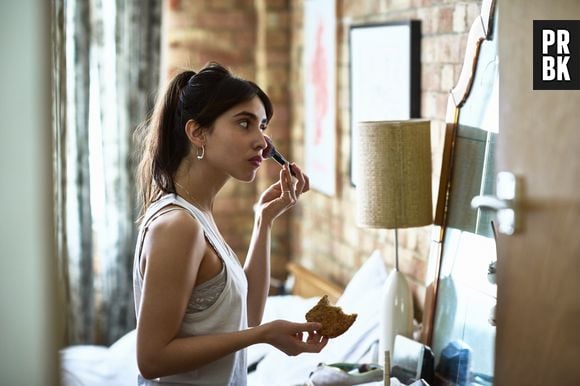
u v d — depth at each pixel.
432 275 2.76
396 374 2.63
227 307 2.07
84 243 4.54
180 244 1.95
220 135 2.08
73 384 3.28
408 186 2.66
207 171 2.12
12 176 1.55
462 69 2.63
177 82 2.16
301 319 3.47
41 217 1.58
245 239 5.07
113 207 4.64
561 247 1.94
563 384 1.93
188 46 4.96
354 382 2.54
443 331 2.68
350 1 3.89
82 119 4.48
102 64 4.55
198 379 2.07
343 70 3.99
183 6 4.92
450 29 2.97
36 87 1.55
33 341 1.60
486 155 2.47
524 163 2.05
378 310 3.07
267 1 4.76
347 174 3.99
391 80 3.42
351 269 3.98
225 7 4.97
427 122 2.69
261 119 2.13
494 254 2.38
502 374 2.14
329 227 4.26
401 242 3.37
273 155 2.33
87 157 4.52
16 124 1.55
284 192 2.35
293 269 4.44
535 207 2.01
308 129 4.47
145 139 2.23
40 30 1.55
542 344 2.00
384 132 2.64
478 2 2.76
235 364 2.13
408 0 3.31
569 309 1.92
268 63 4.80
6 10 1.53
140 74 4.62
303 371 2.95
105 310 4.69
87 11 4.46
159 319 1.92
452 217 2.68
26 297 1.59
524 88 2.04
